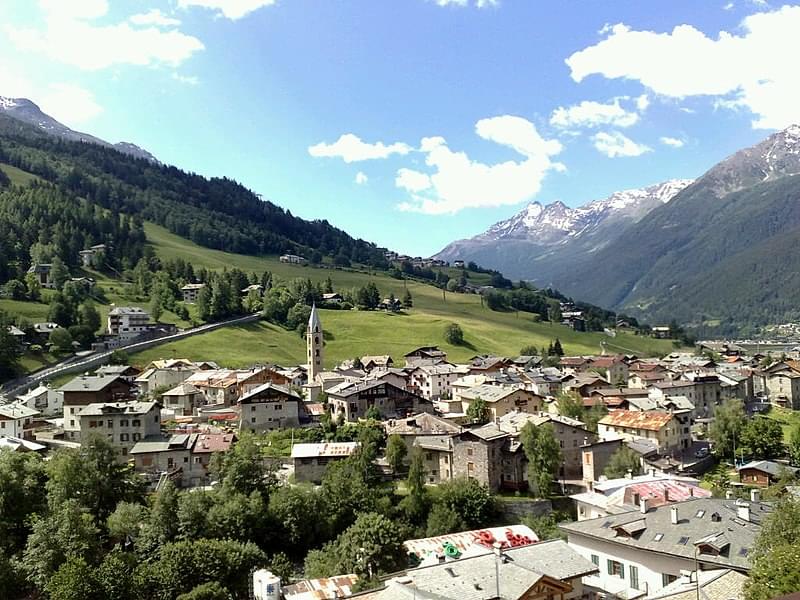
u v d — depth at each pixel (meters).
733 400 154.75
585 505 92.44
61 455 103.94
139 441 135.50
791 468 117.38
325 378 198.12
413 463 112.00
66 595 70.56
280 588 72.81
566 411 155.38
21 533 95.25
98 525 95.94
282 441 144.88
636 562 66.69
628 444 129.88
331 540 98.81
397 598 52.09
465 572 56.75
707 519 66.62
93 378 162.88
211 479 125.44
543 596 55.25
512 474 118.06
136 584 75.75
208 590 72.94
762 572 45.62
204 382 197.50
